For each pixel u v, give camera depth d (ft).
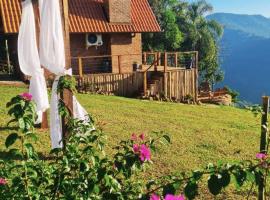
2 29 75.41
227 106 81.10
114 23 81.76
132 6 86.94
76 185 11.55
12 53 79.92
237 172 9.17
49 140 33.06
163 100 74.02
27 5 32.37
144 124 43.93
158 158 30.73
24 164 12.35
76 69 79.30
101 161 12.29
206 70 204.03
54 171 12.53
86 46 79.66
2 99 49.98
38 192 11.87
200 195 24.11
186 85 79.15
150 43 172.14
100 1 83.87
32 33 32.58
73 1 81.15
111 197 11.00
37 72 32.60
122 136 36.65
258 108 20.77
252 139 41.47
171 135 39.32
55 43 29.43
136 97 72.95
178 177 11.12
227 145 37.35
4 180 11.84
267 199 23.97
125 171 10.96
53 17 29.45
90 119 17.60
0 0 70.64
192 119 51.55
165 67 75.66
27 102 13.32
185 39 191.42
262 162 9.62
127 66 84.58
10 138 12.67
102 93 69.97
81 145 25.31
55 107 28.73
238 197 24.25
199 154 33.22
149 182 11.87
